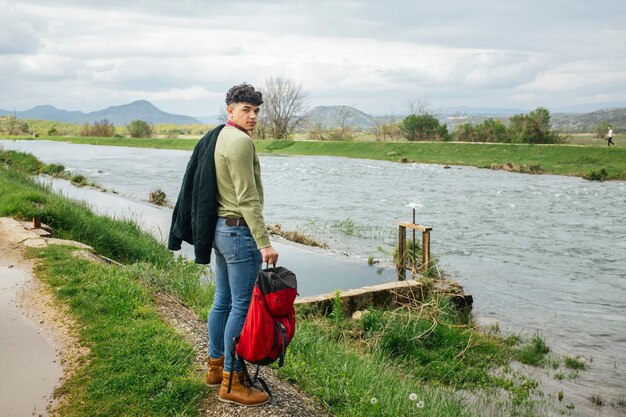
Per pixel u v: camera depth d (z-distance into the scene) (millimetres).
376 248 16062
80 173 38219
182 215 4141
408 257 13055
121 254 12078
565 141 56188
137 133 99938
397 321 9062
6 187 15977
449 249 16328
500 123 59781
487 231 19125
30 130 148500
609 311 10922
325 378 5195
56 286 7195
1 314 6281
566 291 12273
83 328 5742
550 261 15023
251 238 3943
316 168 44188
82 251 9414
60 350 5281
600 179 36312
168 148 79500
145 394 4352
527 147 50000
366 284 11938
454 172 41062
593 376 7957
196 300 7727
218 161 3857
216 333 4289
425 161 49781
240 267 3932
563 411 6797
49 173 34594
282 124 76062
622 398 7250
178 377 4520
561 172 39750
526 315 10672
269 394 4281
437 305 9688
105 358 4965
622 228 19859
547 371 8125
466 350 8539
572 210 23828
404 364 8031
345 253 15156
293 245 15930
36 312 6332
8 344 5430
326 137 75062
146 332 5504
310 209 23422
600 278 13367
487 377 7746
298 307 9453
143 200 24219
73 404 4293
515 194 28859
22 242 9930
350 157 57406
